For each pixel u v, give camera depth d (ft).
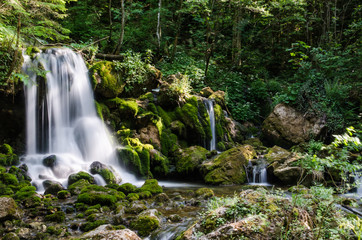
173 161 31.81
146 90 36.96
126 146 29.01
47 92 28.55
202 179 29.76
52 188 20.21
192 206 18.98
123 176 27.04
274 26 66.03
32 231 14.02
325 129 39.83
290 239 10.31
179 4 58.80
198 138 35.55
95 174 24.03
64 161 25.72
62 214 15.81
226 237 10.27
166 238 13.61
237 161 29.60
